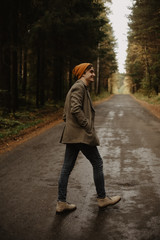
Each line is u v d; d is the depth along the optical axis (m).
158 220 2.76
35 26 11.92
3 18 12.32
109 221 2.76
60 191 2.99
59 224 2.70
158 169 4.70
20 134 8.51
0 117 10.66
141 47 32.72
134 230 2.57
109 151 6.19
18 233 2.53
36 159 5.45
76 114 2.83
